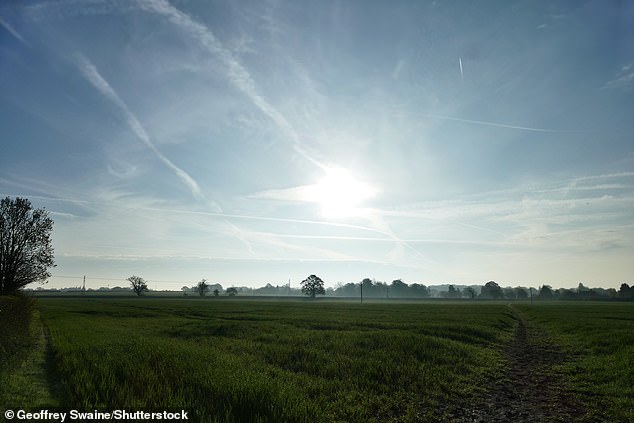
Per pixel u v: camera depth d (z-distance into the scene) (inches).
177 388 485.1
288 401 438.6
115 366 573.3
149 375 517.0
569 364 822.5
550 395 582.9
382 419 457.7
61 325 1392.7
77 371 536.1
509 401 548.4
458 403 530.9
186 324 1604.3
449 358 813.9
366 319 1923.0
